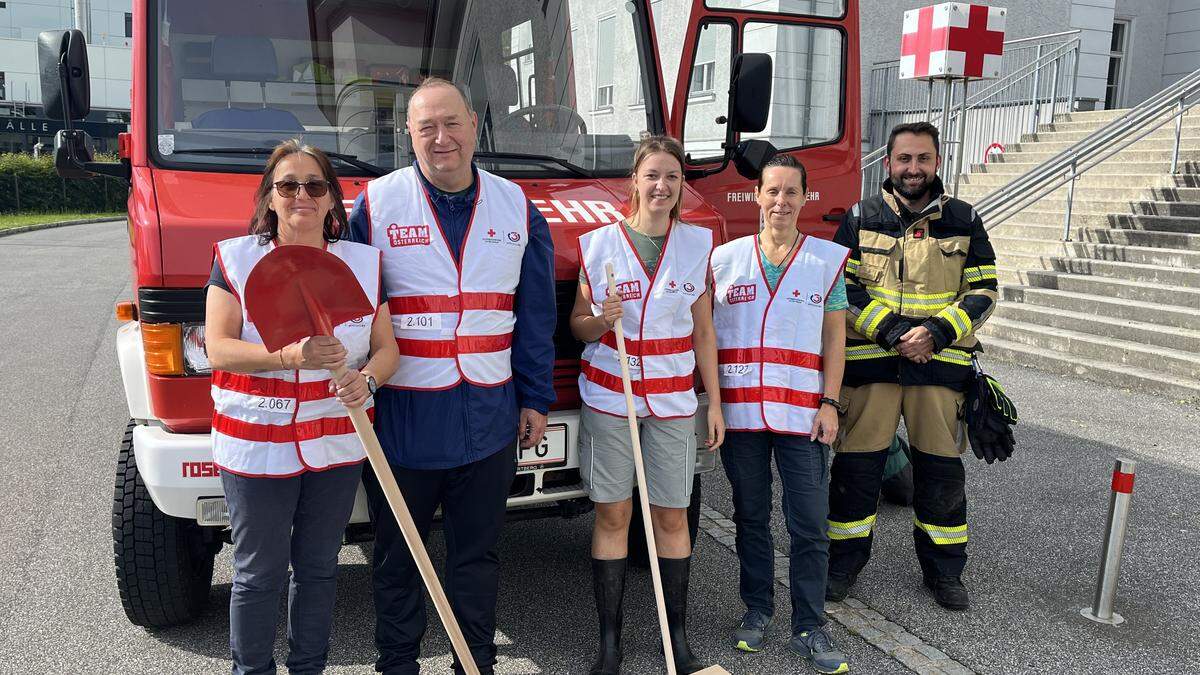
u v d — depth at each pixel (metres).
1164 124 10.96
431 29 3.90
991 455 3.87
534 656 3.52
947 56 7.50
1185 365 7.42
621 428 3.23
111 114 29.36
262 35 3.65
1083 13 16.69
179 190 3.23
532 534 4.73
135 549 3.39
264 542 2.72
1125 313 8.44
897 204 3.88
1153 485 5.41
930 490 3.91
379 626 3.08
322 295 2.46
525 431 3.12
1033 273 9.73
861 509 3.93
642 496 3.06
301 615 2.87
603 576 3.32
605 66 4.19
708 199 5.33
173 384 3.01
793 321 3.42
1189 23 17.75
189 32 3.59
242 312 2.62
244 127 3.57
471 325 2.91
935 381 3.81
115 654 3.51
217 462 2.71
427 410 2.89
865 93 15.43
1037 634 3.71
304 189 2.57
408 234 2.87
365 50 3.79
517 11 4.05
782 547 4.58
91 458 5.91
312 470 2.70
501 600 3.98
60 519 4.89
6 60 33.97
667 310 3.23
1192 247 9.20
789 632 3.72
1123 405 7.11
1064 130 13.80
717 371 3.44
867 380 3.86
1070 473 5.62
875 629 3.73
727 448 3.55
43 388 7.68
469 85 3.95
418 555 2.60
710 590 4.10
